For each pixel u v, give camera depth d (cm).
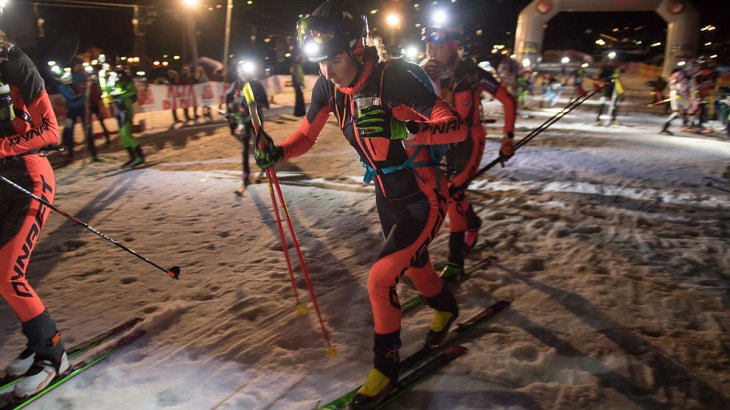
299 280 382
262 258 429
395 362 239
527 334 298
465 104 357
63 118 1302
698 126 1184
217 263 421
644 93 2264
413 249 230
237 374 270
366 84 216
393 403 243
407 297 347
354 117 226
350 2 210
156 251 449
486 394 246
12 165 246
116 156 915
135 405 248
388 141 225
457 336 294
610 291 347
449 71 360
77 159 890
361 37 210
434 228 236
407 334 302
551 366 267
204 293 366
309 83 2283
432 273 268
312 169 761
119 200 616
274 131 1140
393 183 235
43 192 255
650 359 271
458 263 365
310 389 257
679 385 252
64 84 829
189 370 275
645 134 1107
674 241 446
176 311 336
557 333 298
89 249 454
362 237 467
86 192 655
